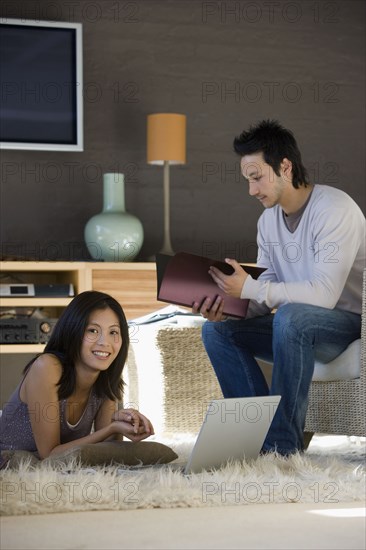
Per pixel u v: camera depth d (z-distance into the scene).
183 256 3.22
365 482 2.43
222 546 1.77
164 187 5.85
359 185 6.59
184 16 6.28
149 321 4.34
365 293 3.11
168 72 6.25
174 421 4.09
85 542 1.80
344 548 1.76
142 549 1.75
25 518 2.05
